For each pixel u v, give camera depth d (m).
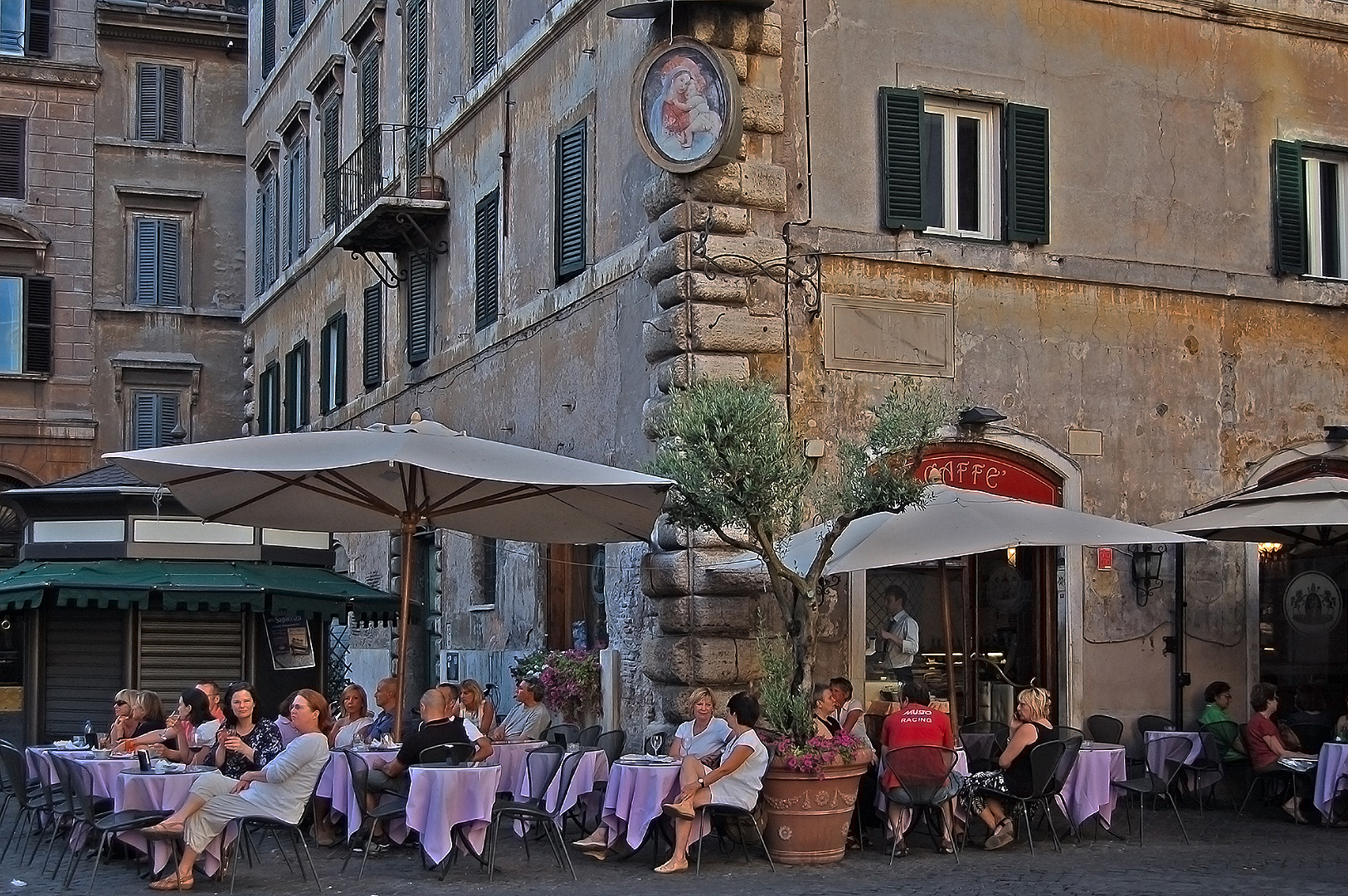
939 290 16.59
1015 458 16.92
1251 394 18.19
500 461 12.74
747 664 15.24
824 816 12.91
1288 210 18.58
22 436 35.38
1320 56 19.05
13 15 36.03
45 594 17.02
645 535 14.81
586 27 18.30
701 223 15.54
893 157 16.39
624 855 13.14
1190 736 16.34
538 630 19.09
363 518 15.30
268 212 34.62
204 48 37.81
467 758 12.63
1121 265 17.52
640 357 16.39
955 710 14.59
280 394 32.72
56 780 13.41
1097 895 11.41
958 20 16.98
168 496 17.80
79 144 36.34
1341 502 15.55
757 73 15.80
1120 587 17.33
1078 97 17.58
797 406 15.75
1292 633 18.23
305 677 18.36
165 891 11.65
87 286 36.19
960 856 13.32
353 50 28.03
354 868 12.77
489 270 21.17
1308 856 13.42
